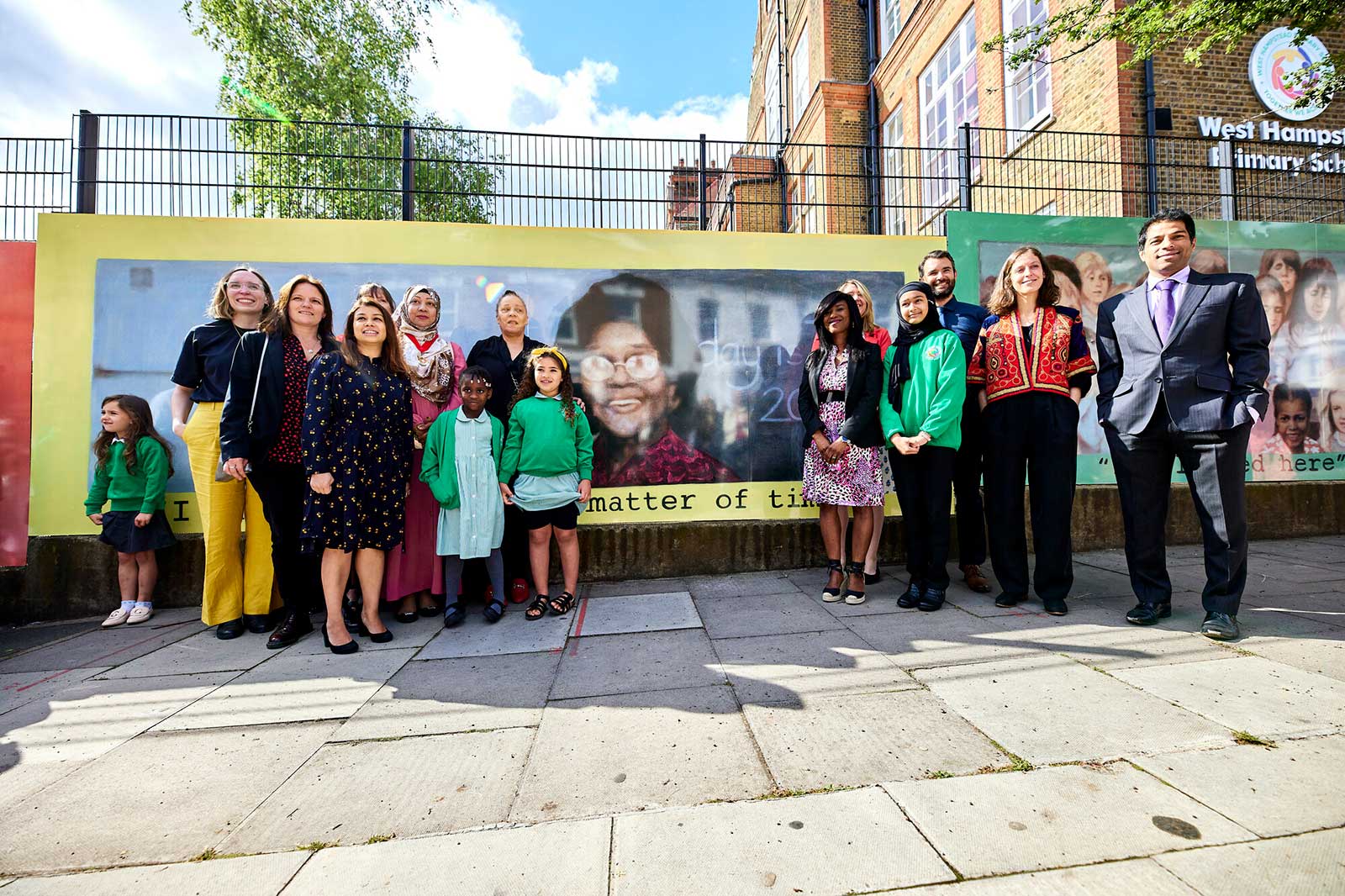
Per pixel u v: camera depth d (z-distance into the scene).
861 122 13.40
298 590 3.35
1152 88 6.70
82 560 4.21
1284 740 1.83
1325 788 1.58
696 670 2.62
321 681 2.70
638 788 1.72
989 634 2.91
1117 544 4.90
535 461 3.52
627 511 4.62
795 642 2.91
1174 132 6.74
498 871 1.39
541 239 4.67
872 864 1.35
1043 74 8.10
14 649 3.44
